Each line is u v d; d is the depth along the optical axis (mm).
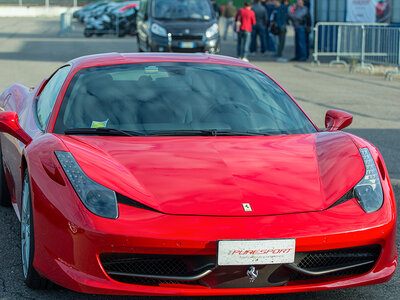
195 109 4246
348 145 3902
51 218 3295
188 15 18094
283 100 4555
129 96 4273
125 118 4102
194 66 4730
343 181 3523
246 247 3102
